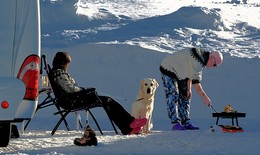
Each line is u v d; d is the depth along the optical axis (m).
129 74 22.84
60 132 11.51
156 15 34.84
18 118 7.89
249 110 20.33
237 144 9.17
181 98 12.80
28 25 8.12
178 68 12.57
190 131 11.97
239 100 21.11
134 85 22.31
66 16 31.47
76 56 23.86
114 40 27.20
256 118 18.83
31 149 8.28
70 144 8.98
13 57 8.09
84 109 10.80
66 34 28.52
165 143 9.23
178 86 12.75
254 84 21.83
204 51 12.63
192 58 12.52
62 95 10.62
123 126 10.90
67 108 10.74
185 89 12.71
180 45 26.81
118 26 30.91
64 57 10.84
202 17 30.45
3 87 7.84
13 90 7.86
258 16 35.22
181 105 12.81
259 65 22.91
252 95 21.31
